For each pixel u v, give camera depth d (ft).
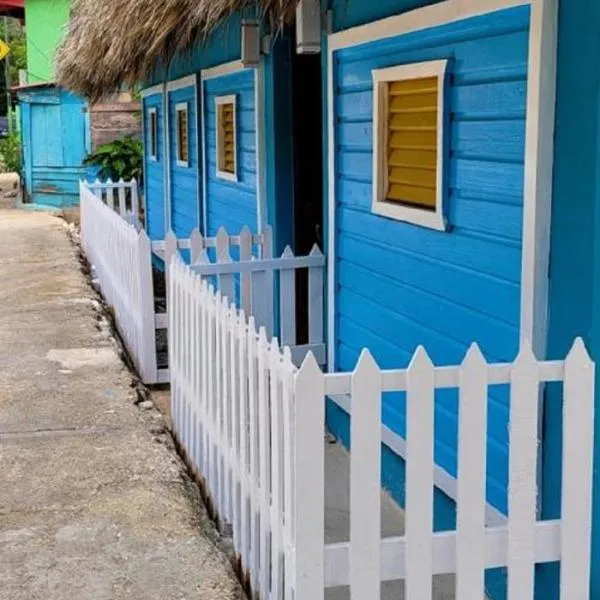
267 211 23.99
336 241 18.45
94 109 62.23
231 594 11.61
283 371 10.77
